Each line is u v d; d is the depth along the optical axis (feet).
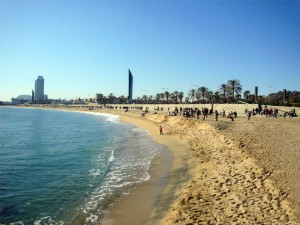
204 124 146.00
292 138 92.17
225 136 105.81
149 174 75.10
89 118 394.52
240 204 45.47
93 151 117.80
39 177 78.02
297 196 45.01
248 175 59.31
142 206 53.06
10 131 211.61
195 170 72.95
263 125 127.54
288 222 37.24
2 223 49.49
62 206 56.39
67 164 93.76
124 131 201.36
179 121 197.36
